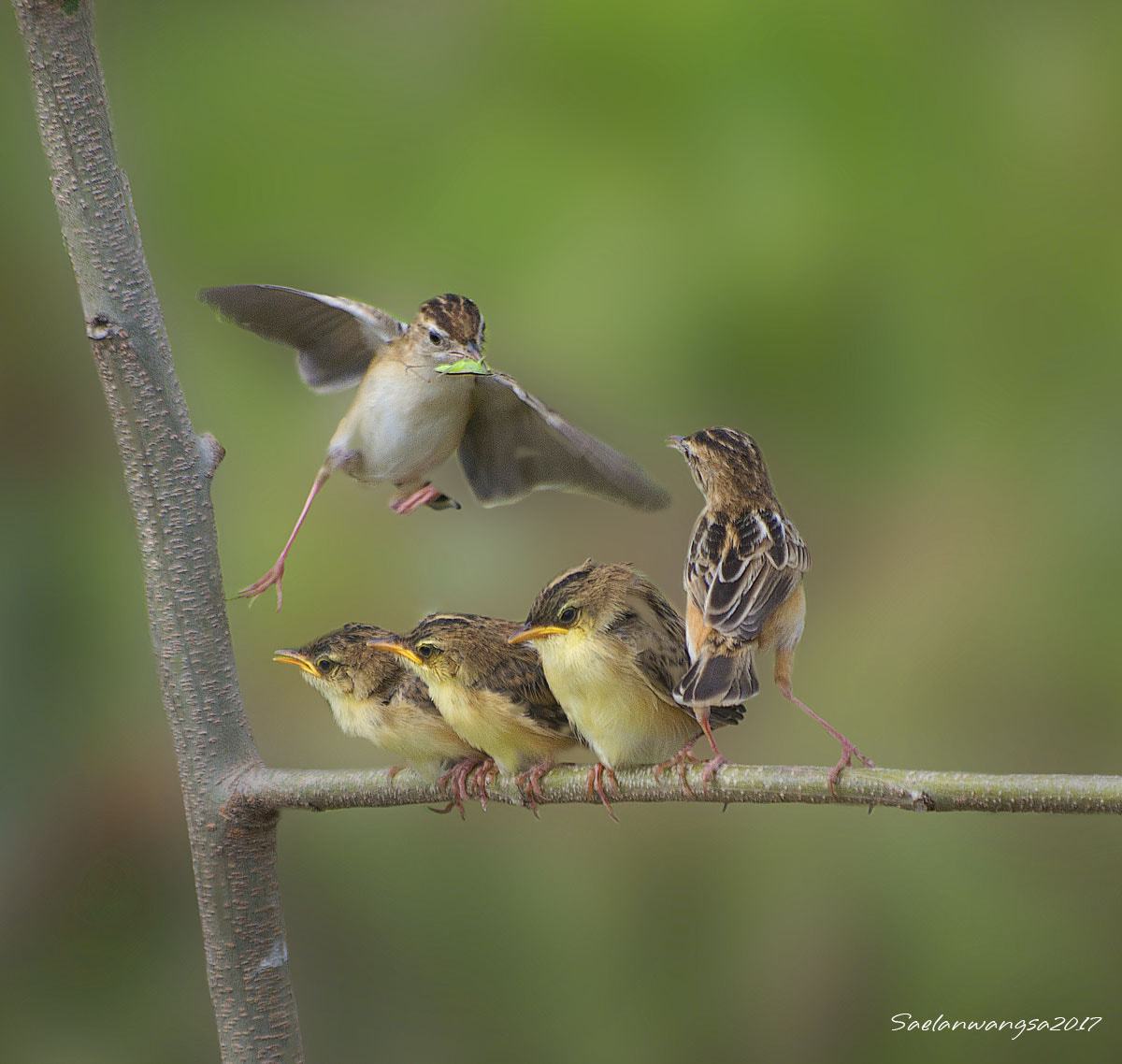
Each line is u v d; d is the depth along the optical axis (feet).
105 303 25.20
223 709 26.14
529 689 28.94
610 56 39.32
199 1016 36.60
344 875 38.24
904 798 22.44
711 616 28.04
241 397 39.96
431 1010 36.83
